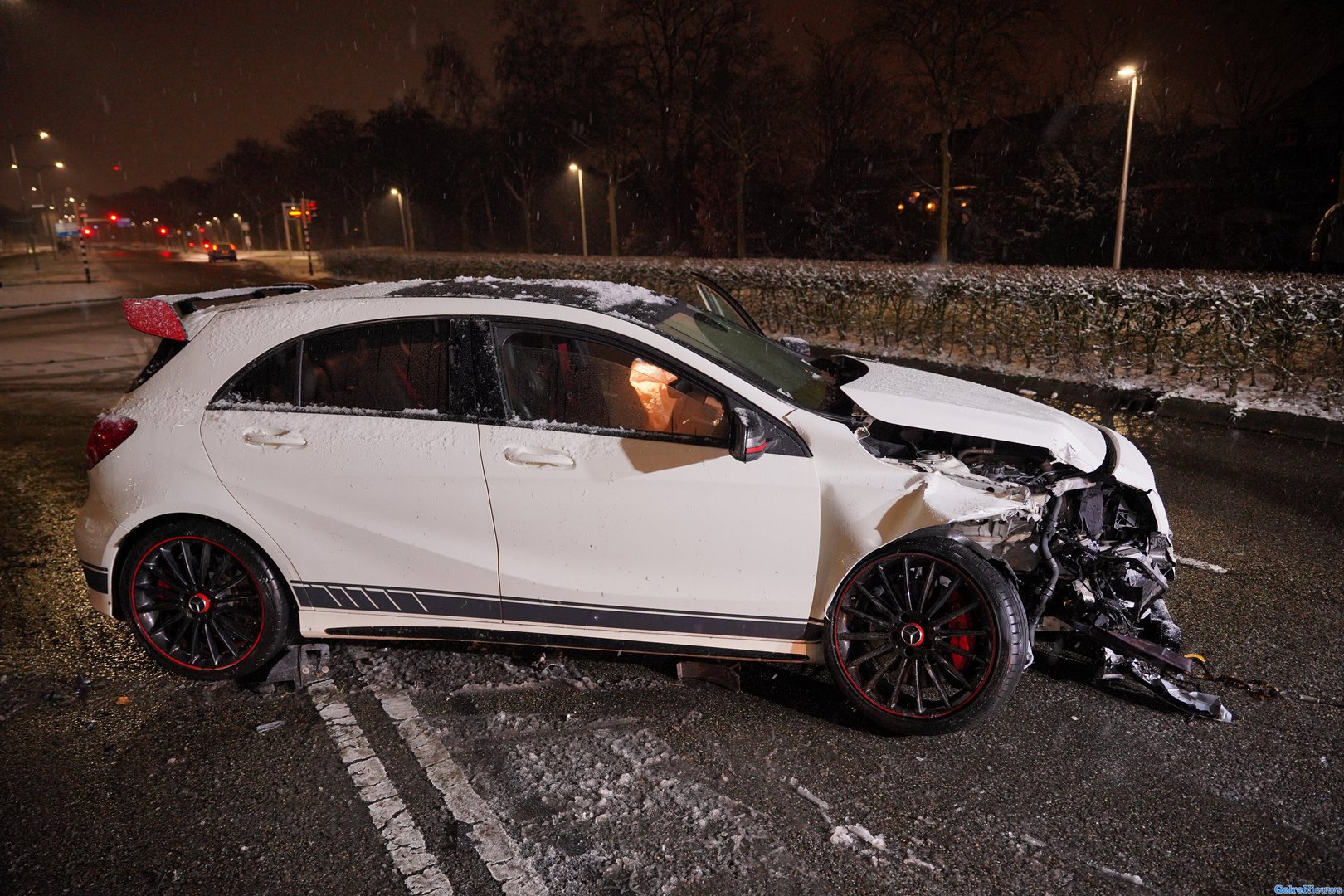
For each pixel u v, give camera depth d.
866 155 50.47
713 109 48.62
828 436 3.26
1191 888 2.54
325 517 3.48
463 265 34.00
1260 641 4.00
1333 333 8.68
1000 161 38.88
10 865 2.66
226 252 72.94
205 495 3.50
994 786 3.00
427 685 3.68
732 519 3.26
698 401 3.32
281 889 2.56
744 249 47.38
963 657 3.24
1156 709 3.47
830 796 2.95
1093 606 3.52
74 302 26.98
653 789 2.99
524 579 3.43
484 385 3.42
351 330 3.54
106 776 3.11
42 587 4.82
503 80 56.16
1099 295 10.49
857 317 13.86
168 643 3.74
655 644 3.46
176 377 3.66
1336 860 2.65
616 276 22.34
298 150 93.88
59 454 7.74
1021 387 10.62
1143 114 35.50
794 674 3.74
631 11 50.59
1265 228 29.48
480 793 2.98
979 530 3.49
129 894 2.55
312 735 3.33
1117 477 3.65
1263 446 7.65
